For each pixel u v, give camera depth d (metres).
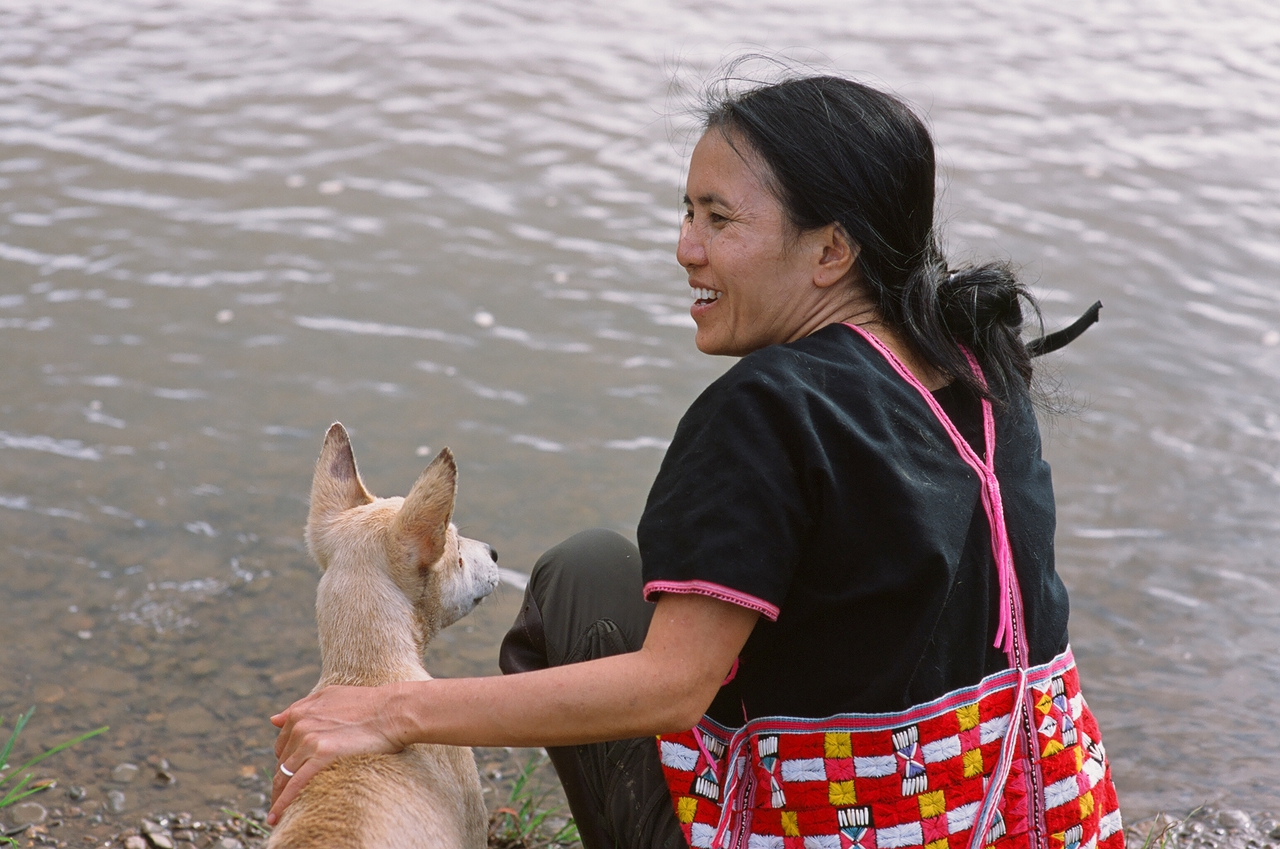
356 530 2.76
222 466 4.82
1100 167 7.97
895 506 1.75
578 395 5.43
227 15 10.05
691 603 1.76
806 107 1.96
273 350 5.65
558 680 1.82
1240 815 3.29
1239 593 4.33
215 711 3.58
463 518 4.56
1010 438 1.97
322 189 7.21
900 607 1.78
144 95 8.36
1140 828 3.24
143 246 6.48
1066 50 10.19
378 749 1.94
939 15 10.85
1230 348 5.99
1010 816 1.84
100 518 4.46
